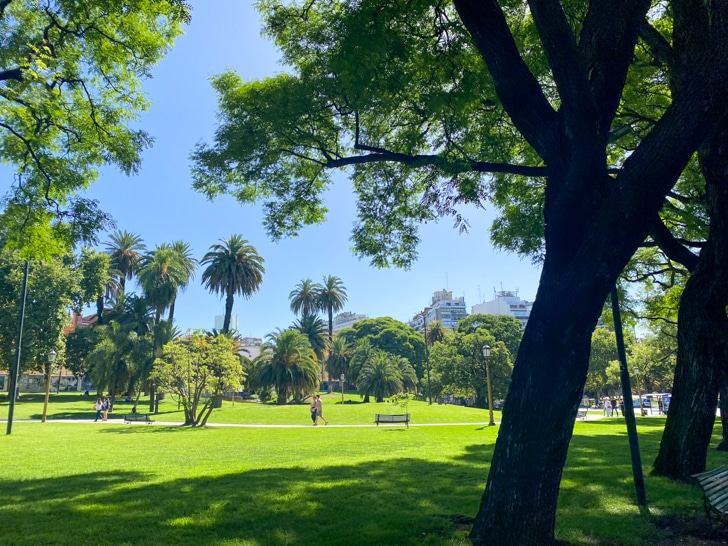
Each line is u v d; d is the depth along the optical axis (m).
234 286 50.84
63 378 83.31
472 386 59.28
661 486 7.93
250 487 8.34
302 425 29.73
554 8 5.02
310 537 5.52
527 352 5.04
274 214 11.55
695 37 6.98
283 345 50.22
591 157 5.12
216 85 10.45
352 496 7.57
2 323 46.91
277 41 10.03
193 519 6.29
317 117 9.66
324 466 10.80
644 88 10.73
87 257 57.97
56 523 6.18
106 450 15.48
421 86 8.91
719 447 12.63
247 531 5.79
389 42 7.49
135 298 57.91
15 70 9.31
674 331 36.59
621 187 4.74
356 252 12.35
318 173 11.44
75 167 11.41
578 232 5.16
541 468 4.79
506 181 11.62
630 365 55.06
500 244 14.15
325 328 69.44
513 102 5.84
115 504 7.20
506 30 5.83
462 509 6.73
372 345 86.50
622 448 13.59
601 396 86.81
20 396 61.62
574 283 4.84
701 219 11.51
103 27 10.46
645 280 20.00
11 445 17.30
